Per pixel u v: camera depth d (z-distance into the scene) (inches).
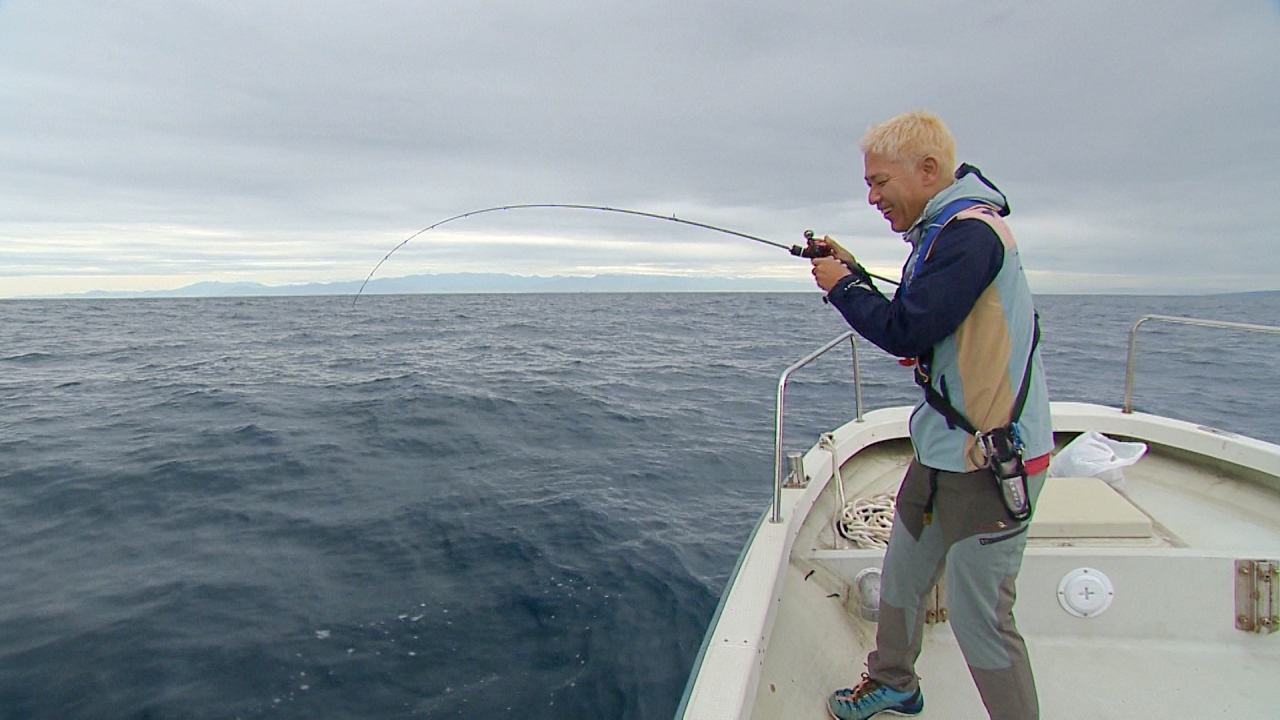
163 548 178.4
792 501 100.0
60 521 198.2
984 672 62.2
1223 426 346.6
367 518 200.7
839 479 114.8
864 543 103.3
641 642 138.5
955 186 58.5
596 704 119.7
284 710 115.0
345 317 1552.7
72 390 457.1
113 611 144.5
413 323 1311.5
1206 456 130.1
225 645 132.6
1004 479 57.5
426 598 153.2
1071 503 105.2
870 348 873.5
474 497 221.0
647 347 835.4
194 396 425.1
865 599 90.8
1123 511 102.0
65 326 1201.4
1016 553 60.6
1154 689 81.5
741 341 937.5
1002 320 55.6
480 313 1777.8
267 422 339.6
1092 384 492.4
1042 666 85.9
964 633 62.7
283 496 221.0
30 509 208.1
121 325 1234.6
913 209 62.0
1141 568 90.7
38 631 136.5
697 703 56.1
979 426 58.0
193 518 200.8
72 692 118.0
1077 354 699.4
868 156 62.8
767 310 2006.6
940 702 77.5
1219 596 89.5
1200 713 77.7
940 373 59.1
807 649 82.1
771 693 72.7
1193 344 811.4
